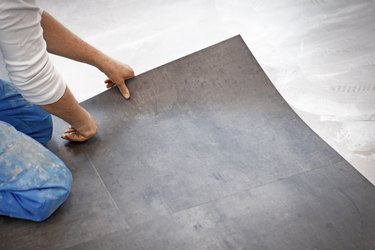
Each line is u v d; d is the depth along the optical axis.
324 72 1.89
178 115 1.79
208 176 1.53
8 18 1.05
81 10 2.66
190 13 2.46
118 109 1.87
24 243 1.44
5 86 1.60
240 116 1.72
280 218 1.35
